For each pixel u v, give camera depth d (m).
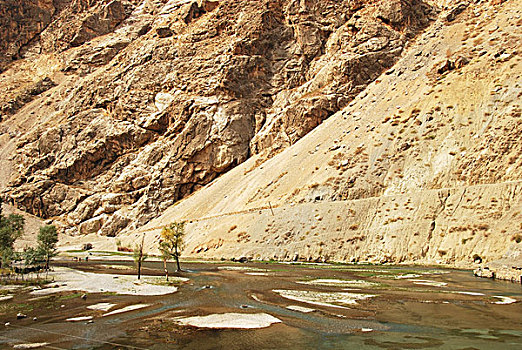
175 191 103.31
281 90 111.00
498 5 90.69
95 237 99.62
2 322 24.23
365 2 114.75
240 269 51.50
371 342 19.36
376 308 26.61
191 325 23.02
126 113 115.31
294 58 114.31
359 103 88.81
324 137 83.62
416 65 87.31
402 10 105.06
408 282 37.16
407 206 55.78
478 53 75.62
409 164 62.03
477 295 30.31
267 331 21.58
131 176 106.69
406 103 74.81
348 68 99.75
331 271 46.78
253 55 113.94
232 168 103.44
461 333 20.45
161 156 107.69
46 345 19.55
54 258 79.06
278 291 33.97
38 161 115.25
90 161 113.50
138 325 23.09
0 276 48.00
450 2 106.75
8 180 115.06
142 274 49.28
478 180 53.66
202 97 109.75
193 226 80.62
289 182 76.00
